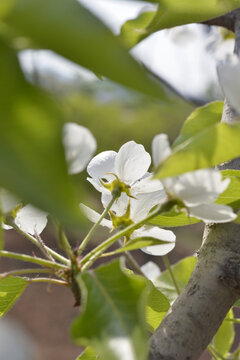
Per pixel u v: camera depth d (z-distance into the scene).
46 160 0.21
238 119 0.34
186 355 0.38
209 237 0.40
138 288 0.34
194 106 0.56
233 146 0.33
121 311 0.33
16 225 0.38
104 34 0.23
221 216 0.36
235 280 0.39
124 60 0.23
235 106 0.34
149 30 0.40
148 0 0.29
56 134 0.22
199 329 0.38
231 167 0.40
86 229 0.20
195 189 0.35
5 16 0.23
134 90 0.23
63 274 0.37
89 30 0.23
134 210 0.40
